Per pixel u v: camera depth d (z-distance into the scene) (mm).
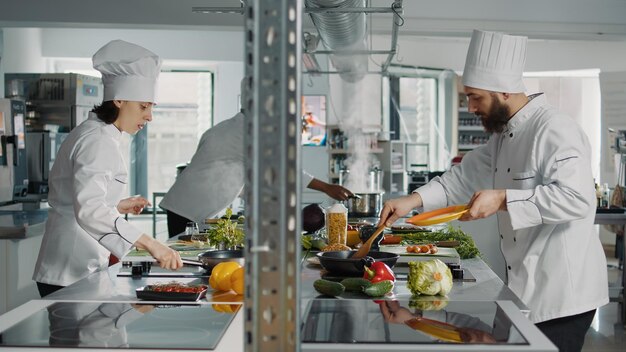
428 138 12484
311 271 2736
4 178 5984
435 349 1518
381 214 3006
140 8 7629
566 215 2543
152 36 11719
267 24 1149
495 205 2533
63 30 11594
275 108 1153
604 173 10930
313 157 11648
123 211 3270
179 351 1599
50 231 3104
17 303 4438
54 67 11969
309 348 1521
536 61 11961
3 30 9922
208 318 1926
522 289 2764
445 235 3510
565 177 2600
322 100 11617
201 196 4953
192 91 13320
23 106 6395
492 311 1910
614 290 6391
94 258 3121
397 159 10047
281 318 1170
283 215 1162
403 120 12297
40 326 1821
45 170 7309
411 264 2246
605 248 11586
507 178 2920
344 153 9930
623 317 6273
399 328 1696
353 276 2549
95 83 8711
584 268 2717
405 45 12023
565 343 2762
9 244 4375
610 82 10812
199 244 3307
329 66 11461
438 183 3232
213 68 12297
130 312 1997
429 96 12508
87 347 1619
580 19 7852
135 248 3037
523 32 7855
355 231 3479
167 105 13320
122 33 11680
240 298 2225
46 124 8344
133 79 3080
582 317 2744
